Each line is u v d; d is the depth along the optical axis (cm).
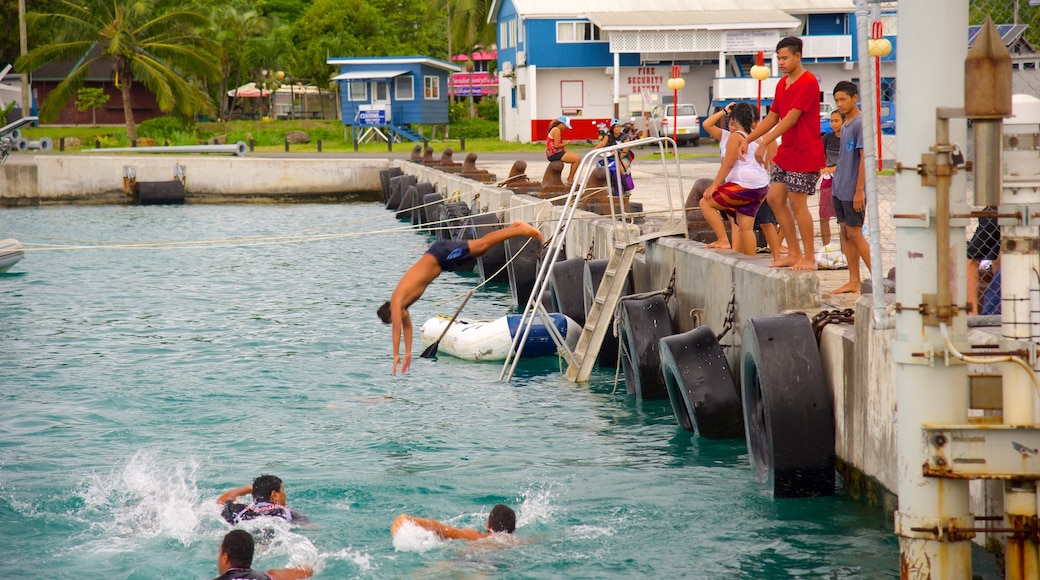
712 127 1842
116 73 7312
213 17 8812
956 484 705
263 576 864
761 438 1147
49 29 8294
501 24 7400
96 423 1438
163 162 5431
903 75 727
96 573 925
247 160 5434
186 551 972
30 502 1106
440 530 985
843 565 909
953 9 712
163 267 3170
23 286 2789
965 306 715
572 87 6681
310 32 9156
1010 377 706
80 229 4219
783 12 6372
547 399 1582
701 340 1328
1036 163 729
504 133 7531
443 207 3312
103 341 2033
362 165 5466
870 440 980
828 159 1562
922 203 716
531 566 929
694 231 1847
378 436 1377
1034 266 711
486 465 1242
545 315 1764
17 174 5344
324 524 1039
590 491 1134
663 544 976
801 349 1059
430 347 1892
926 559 713
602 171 2361
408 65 7231
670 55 6519
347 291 2683
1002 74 682
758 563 924
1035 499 692
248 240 1850
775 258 1298
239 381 1695
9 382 1680
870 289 1268
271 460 1268
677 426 1404
